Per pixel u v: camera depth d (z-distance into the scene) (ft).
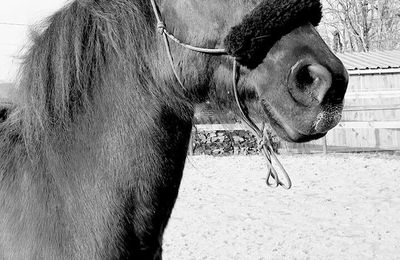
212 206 28.14
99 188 6.83
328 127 5.89
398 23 106.11
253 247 20.74
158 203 7.10
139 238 7.01
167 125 7.07
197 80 6.81
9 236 7.04
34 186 7.06
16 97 7.72
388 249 19.90
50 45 7.32
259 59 6.29
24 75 7.48
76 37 7.18
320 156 45.83
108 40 7.11
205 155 50.96
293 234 22.34
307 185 32.81
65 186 6.91
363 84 51.85
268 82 6.24
